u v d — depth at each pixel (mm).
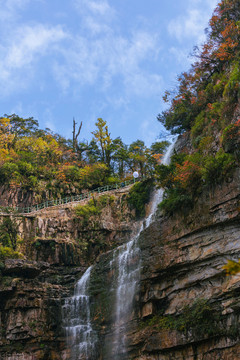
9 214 56875
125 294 42312
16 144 78250
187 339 34719
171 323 36844
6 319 44594
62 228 57875
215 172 36625
